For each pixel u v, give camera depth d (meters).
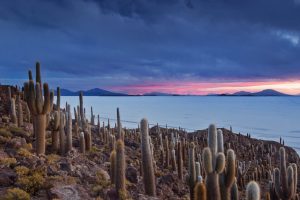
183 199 17.75
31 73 19.91
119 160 14.08
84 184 15.05
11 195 11.82
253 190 8.96
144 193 15.38
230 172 11.09
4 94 33.72
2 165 14.96
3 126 23.33
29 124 27.16
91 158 21.75
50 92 20.67
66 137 21.89
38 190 13.08
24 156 16.84
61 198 12.38
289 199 15.23
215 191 10.77
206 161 10.79
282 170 15.23
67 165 16.50
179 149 24.42
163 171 27.14
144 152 15.03
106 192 14.02
